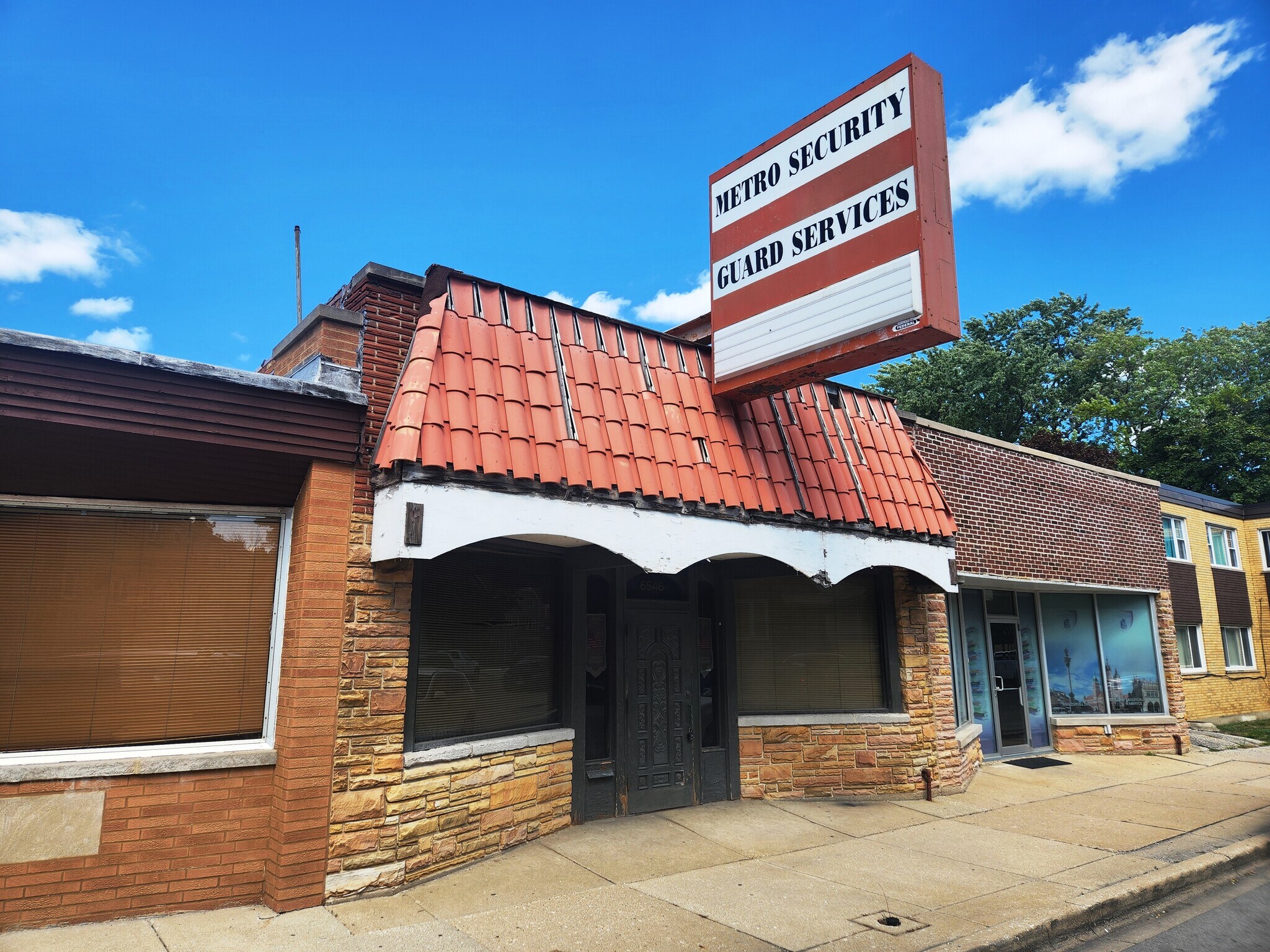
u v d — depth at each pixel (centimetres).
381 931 494
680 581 875
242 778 533
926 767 962
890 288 628
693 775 848
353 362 597
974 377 3192
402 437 544
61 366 463
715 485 708
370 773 555
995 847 757
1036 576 1246
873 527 820
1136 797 1028
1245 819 900
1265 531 2244
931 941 517
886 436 943
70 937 461
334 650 550
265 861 530
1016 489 1249
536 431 617
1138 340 3453
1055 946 555
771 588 962
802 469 800
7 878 466
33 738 498
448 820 605
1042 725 1438
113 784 497
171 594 548
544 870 624
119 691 524
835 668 962
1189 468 3141
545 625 762
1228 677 2041
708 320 901
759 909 563
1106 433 3406
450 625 652
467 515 558
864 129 671
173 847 507
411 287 637
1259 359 3300
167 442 504
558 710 761
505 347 646
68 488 516
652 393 731
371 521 576
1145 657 1498
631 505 645
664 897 579
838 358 668
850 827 808
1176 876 682
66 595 519
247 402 523
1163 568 1545
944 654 1052
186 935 473
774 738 911
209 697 548
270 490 568
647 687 825
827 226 688
